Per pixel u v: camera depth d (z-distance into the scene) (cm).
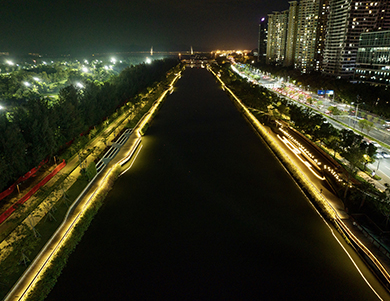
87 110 9106
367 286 4012
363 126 9694
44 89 17012
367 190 5612
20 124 6209
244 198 6291
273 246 4825
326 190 6088
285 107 11869
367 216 5019
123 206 5934
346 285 4041
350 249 4666
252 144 9675
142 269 4338
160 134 10700
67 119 7612
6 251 4084
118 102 12156
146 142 9812
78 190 5856
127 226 5309
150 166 7875
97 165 7131
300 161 7725
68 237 4681
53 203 5266
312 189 6219
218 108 15150
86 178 6272
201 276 4234
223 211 5812
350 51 19700
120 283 4078
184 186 6812
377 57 15275
